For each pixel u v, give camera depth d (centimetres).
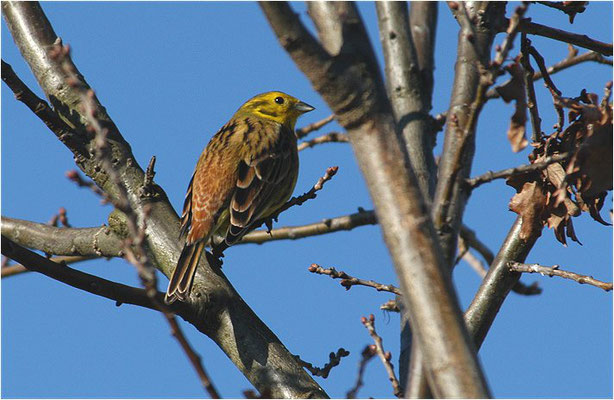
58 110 1120
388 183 527
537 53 847
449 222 659
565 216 884
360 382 768
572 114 847
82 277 912
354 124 532
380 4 954
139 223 1050
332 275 962
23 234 1124
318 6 638
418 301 516
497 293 960
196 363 528
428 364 511
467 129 619
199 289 970
